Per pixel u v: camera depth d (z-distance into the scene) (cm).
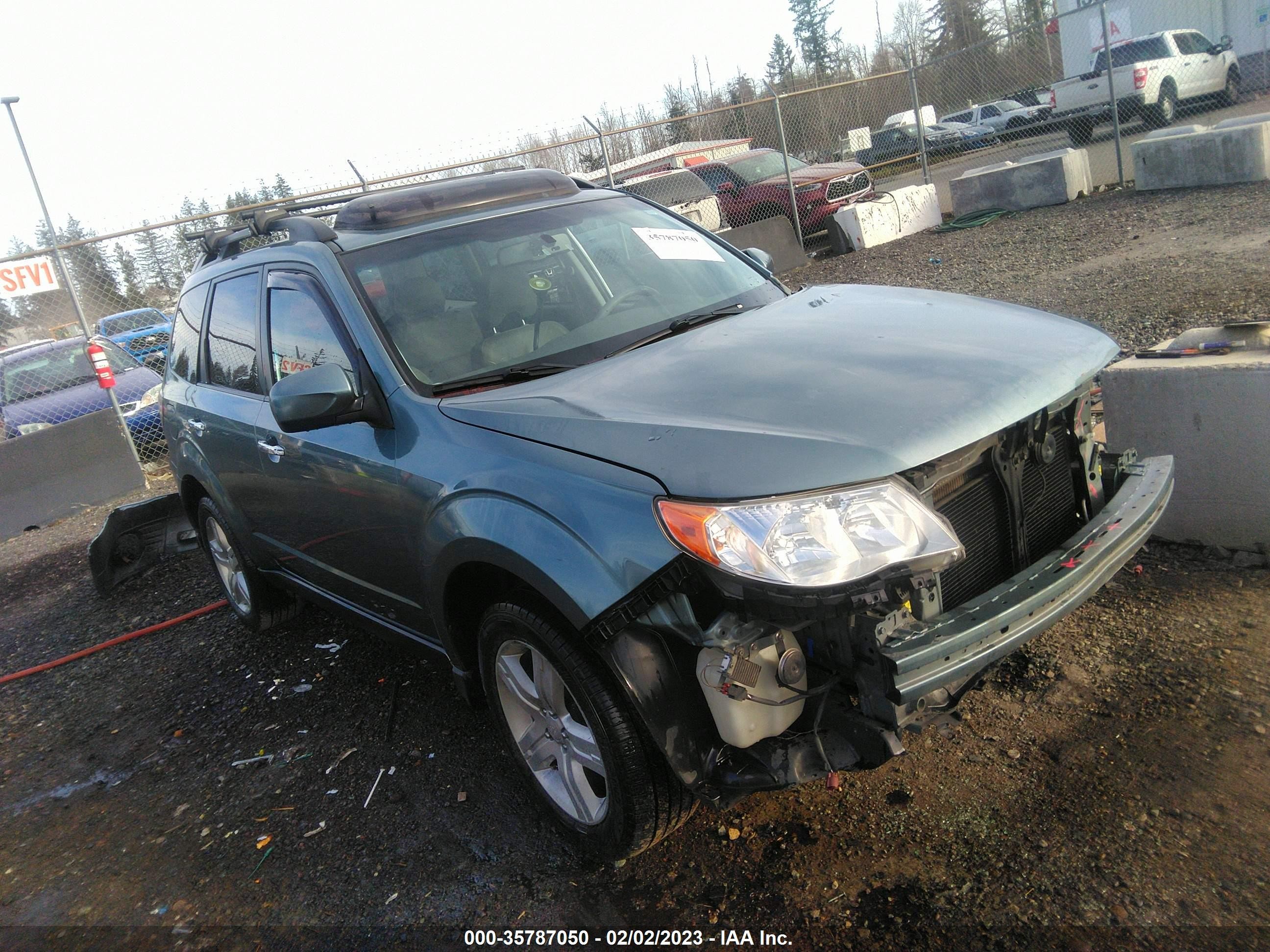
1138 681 300
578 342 313
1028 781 268
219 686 459
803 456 213
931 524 212
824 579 201
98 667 518
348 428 321
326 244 347
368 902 282
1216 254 828
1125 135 1931
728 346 283
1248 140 1134
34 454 925
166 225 1084
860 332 280
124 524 634
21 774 411
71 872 329
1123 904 223
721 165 1557
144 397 1034
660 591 217
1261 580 342
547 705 276
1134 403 372
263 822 335
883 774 284
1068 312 750
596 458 237
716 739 232
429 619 315
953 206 1497
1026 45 1805
